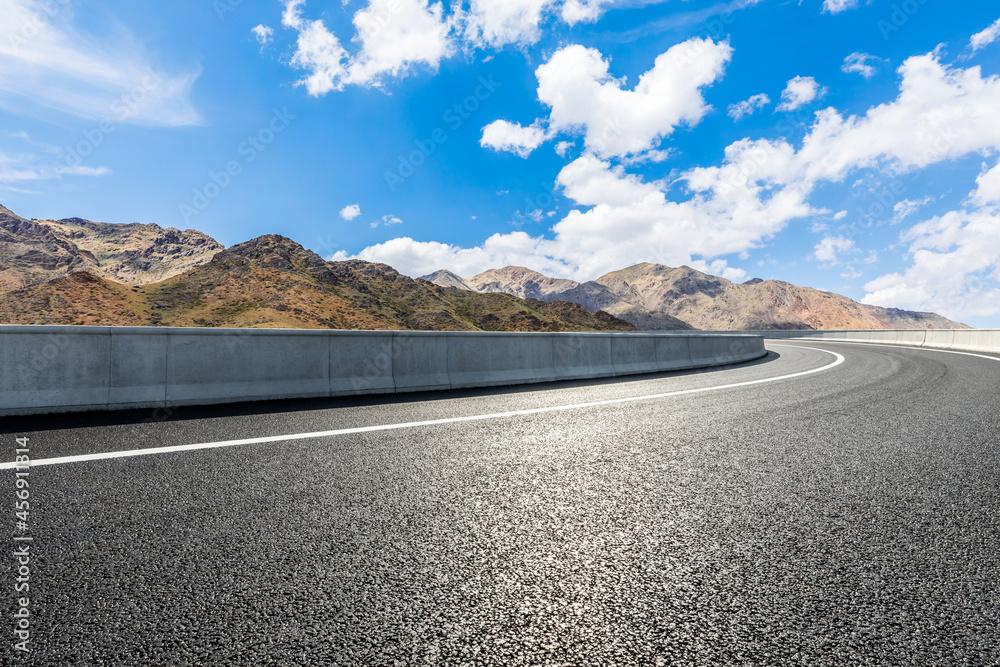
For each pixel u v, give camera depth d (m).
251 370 6.50
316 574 2.05
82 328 5.53
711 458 3.91
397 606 1.83
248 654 1.56
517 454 3.98
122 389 5.68
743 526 2.60
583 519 2.68
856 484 3.28
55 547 2.24
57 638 1.61
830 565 2.18
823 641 1.66
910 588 2.00
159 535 2.38
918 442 4.46
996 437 4.64
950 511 2.82
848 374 10.45
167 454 3.82
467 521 2.63
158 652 1.56
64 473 3.30
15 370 5.23
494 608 1.83
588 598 1.91
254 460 3.69
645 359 12.07
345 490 3.07
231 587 1.94
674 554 2.28
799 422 5.35
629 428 5.02
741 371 11.70
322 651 1.58
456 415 5.66
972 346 20.91
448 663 1.53
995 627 1.74
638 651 1.60
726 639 1.67
